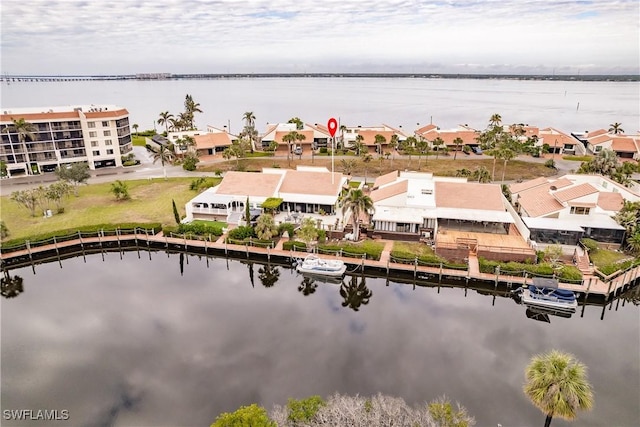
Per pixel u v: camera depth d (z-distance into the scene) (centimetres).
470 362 3834
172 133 12700
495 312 4728
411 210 6481
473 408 3281
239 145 11194
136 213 7388
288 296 5066
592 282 4922
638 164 10638
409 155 11656
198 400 3369
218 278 5559
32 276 5628
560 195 6406
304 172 7606
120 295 5091
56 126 10075
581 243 5688
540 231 5797
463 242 5700
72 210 7556
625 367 3784
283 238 6362
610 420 3155
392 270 5466
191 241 6216
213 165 10956
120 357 3903
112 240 6391
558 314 4691
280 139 12575
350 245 5941
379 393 3331
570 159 11894
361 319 4544
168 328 4375
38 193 7712
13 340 4191
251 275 5662
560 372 2662
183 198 8175
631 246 5631
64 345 4103
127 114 11488
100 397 3425
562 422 3131
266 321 4497
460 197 6731
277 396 3391
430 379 3600
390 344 4091
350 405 3105
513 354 3962
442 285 5331
